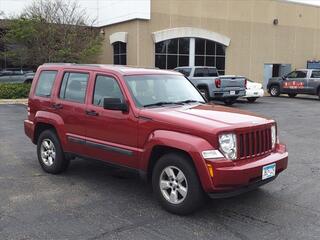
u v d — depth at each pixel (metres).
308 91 25.73
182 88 6.95
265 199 6.16
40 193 6.40
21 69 24.11
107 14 27.09
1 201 6.01
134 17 24.48
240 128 5.33
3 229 5.02
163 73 6.96
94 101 6.65
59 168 7.37
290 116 16.73
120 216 5.47
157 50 25.58
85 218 5.39
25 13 22.84
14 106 19.06
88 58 23.36
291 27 31.95
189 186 5.34
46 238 4.77
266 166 5.49
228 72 28.81
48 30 21.69
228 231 5.00
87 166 8.04
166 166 5.59
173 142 5.38
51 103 7.39
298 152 9.60
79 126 6.82
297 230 5.04
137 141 5.92
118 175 7.43
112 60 27.38
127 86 6.22
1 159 8.66
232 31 28.66
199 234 4.91
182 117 5.55
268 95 29.00
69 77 7.23
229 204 5.93
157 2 25.22
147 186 6.79
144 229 5.05
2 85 21.66
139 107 6.02
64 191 6.51
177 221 5.31
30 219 5.34
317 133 12.44
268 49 30.81
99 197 6.23
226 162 5.12
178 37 26.06
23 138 11.07
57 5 23.39
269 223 5.26
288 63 32.09
